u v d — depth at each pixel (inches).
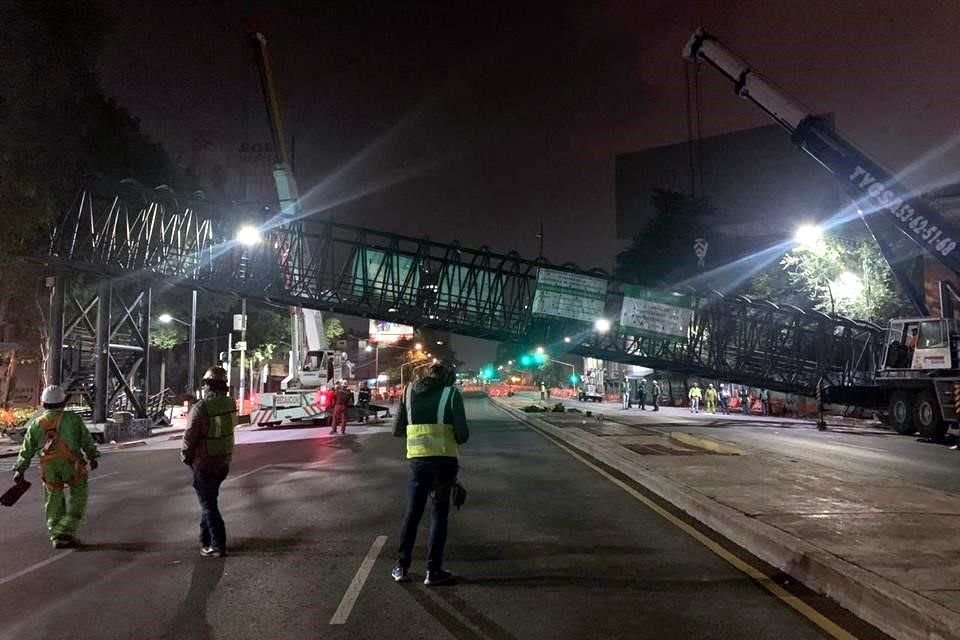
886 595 205.0
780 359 1213.7
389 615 221.5
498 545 309.6
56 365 992.2
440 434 253.9
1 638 208.1
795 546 264.5
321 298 1040.2
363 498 438.3
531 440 843.4
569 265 1098.1
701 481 435.2
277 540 325.7
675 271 2096.5
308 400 1210.6
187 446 295.7
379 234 1050.1
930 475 533.0
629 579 256.8
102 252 1006.4
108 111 1188.5
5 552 312.8
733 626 208.5
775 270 1711.4
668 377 2228.1
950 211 1217.4
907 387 951.0
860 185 908.6
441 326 1067.3
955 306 1010.7
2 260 963.3
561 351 1155.3
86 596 246.7
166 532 350.6
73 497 325.1
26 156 904.3
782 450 719.1
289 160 1350.9
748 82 971.3
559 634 203.9
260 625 214.7
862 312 1240.8
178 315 1581.0
